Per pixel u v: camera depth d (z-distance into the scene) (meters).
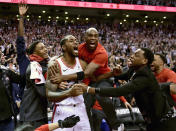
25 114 2.65
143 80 2.30
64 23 21.53
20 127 1.91
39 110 2.69
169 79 3.14
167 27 22.58
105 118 3.51
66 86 2.46
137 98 2.48
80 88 2.31
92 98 2.85
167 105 2.47
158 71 3.25
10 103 2.83
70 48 2.56
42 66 2.80
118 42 18.64
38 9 20.95
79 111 2.58
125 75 2.92
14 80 3.02
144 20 24.89
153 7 19.84
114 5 19.41
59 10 21.22
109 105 3.13
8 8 19.84
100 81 3.07
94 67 2.71
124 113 5.20
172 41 20.03
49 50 11.02
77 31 20.31
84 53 2.82
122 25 22.67
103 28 21.50
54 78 2.45
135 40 19.78
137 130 5.02
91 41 2.75
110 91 2.27
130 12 22.14
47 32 18.89
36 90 2.63
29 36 17.56
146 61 2.45
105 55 2.80
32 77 2.60
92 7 18.98
